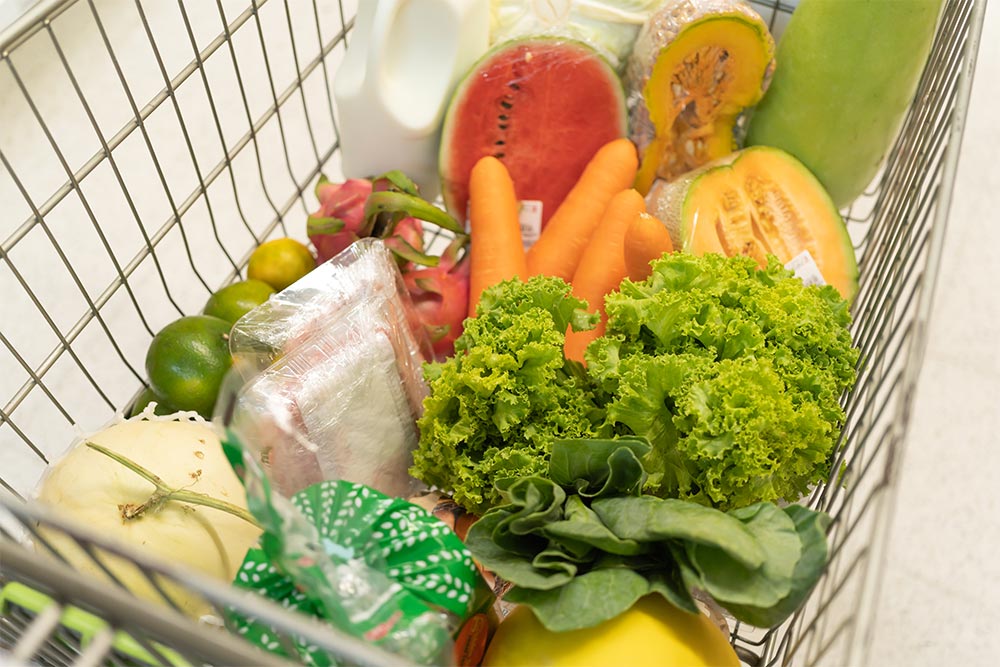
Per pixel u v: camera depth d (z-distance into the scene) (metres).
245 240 1.39
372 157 1.04
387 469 0.83
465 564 0.63
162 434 0.75
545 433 0.74
